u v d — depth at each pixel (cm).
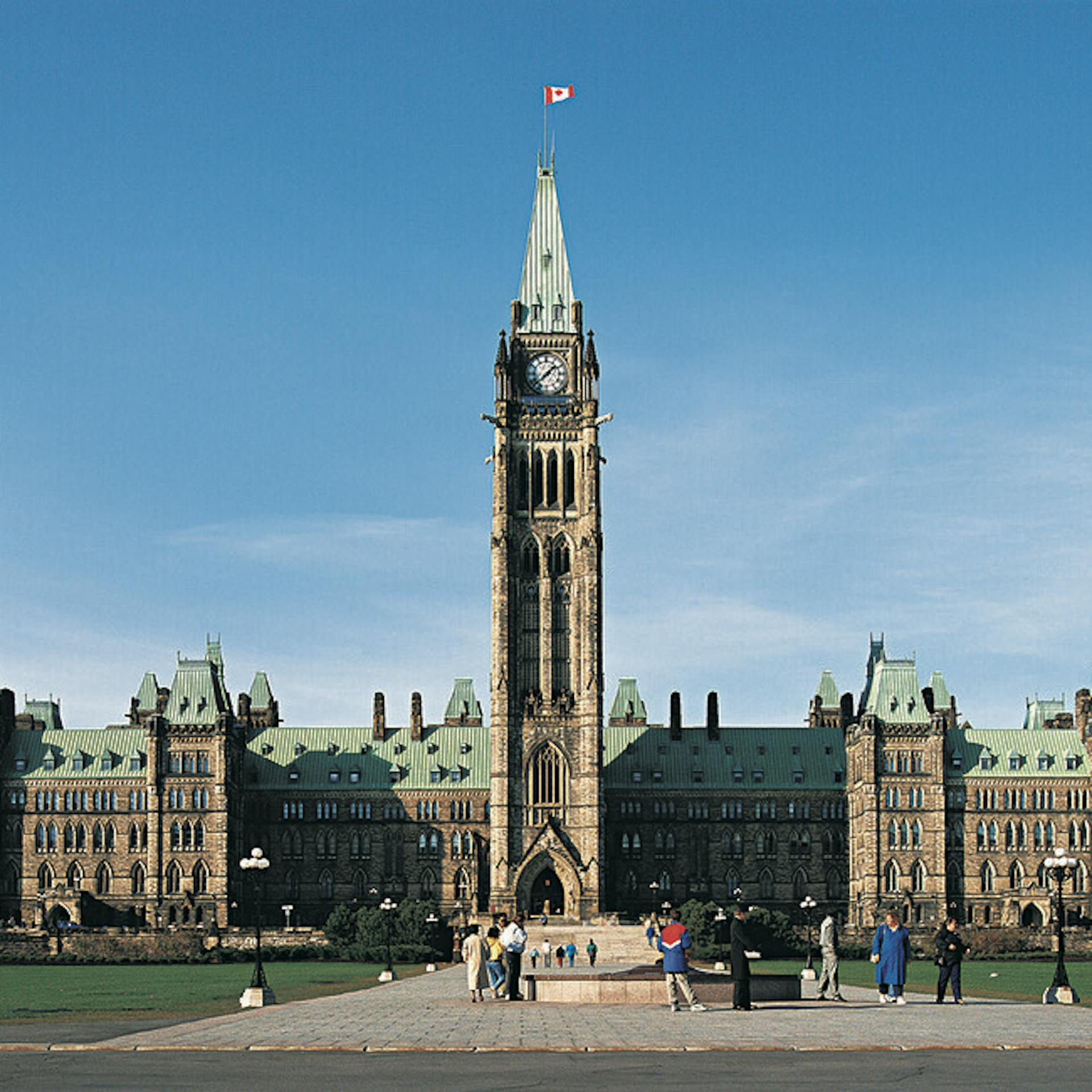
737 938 7056
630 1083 4372
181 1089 4275
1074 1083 4381
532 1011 7200
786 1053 5169
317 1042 5522
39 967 16262
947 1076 4544
